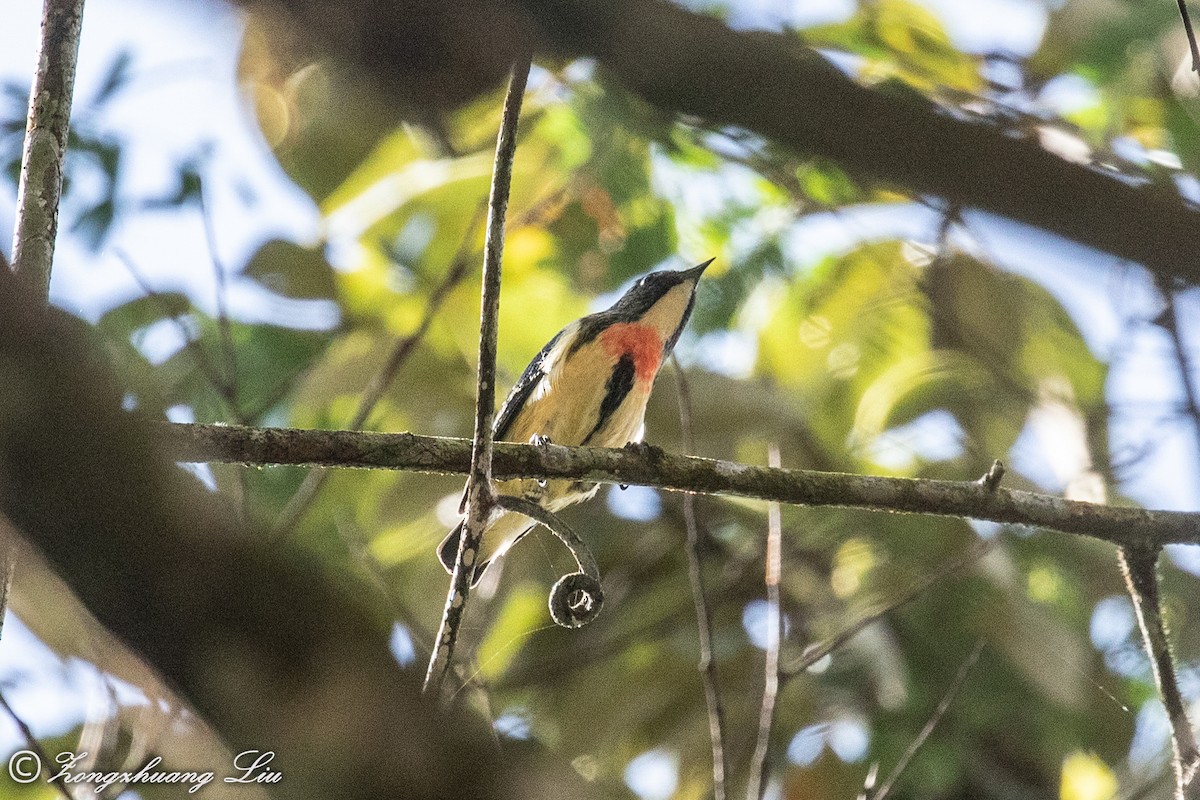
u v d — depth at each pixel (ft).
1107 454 38.11
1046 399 41.73
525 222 40.52
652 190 39.22
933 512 27.02
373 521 40.32
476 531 21.36
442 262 42.78
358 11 12.94
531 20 12.65
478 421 21.77
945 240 38.96
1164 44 27.78
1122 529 26.89
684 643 41.70
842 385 44.55
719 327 42.09
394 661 9.75
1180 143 28.22
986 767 39.88
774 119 13.24
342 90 16.48
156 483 9.14
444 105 13.66
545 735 40.81
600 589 21.70
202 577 9.12
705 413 41.96
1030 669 38.42
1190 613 40.70
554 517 21.84
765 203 40.50
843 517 40.91
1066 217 14.26
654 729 41.57
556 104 32.86
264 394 39.60
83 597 9.12
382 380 31.37
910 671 39.58
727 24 13.12
